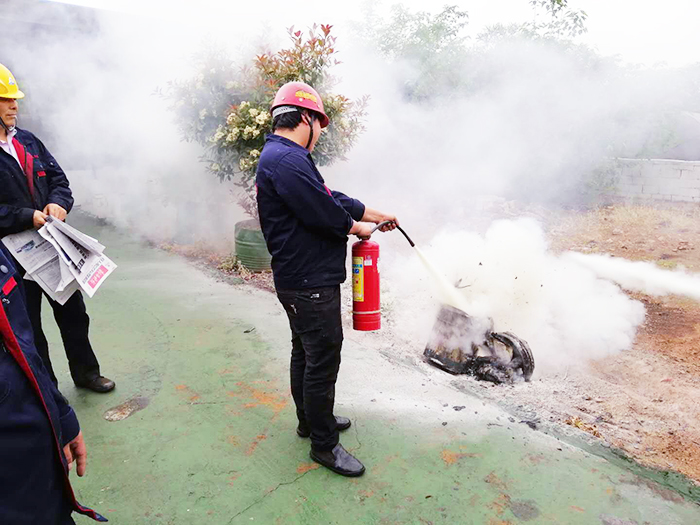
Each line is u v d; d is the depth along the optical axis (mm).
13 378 1203
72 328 2900
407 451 2502
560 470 2352
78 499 2178
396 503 2154
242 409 2883
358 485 2266
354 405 2910
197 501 2172
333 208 2025
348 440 2588
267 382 3182
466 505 2137
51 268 2492
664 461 2430
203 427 2705
